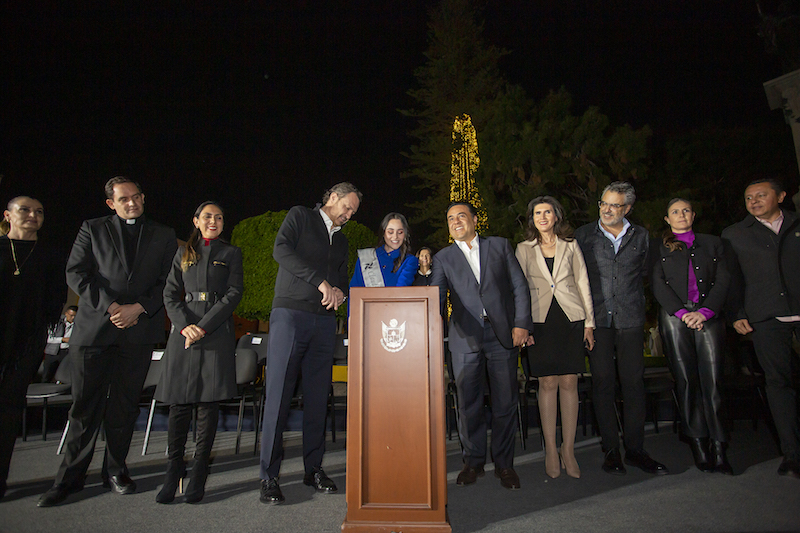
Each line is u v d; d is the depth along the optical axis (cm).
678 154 1491
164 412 535
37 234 322
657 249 346
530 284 332
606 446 327
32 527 238
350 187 318
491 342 309
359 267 348
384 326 230
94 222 307
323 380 308
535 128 1290
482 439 314
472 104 1859
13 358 291
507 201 1309
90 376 290
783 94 761
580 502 264
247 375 418
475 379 311
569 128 1234
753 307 323
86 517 252
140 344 306
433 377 226
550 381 326
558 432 478
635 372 330
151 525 239
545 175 1206
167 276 319
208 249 312
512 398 307
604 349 329
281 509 263
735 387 444
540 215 335
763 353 320
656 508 250
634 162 1198
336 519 245
